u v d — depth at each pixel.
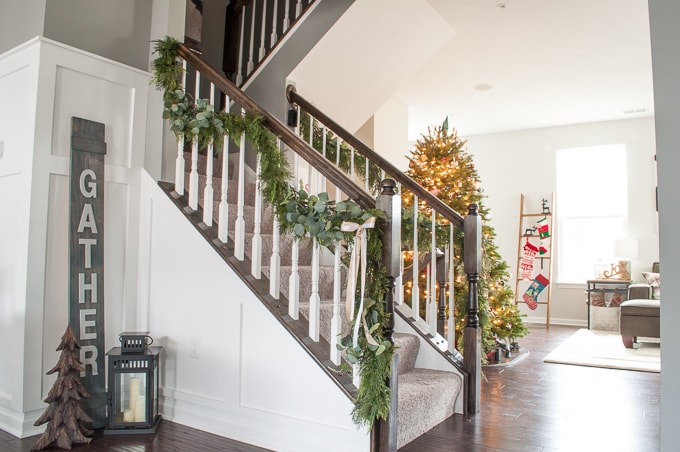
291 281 2.43
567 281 7.81
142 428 2.55
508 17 4.52
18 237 2.57
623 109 7.04
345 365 2.19
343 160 3.95
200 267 2.71
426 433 2.60
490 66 5.61
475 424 2.77
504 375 4.09
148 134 3.05
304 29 3.80
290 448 2.31
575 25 4.66
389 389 2.10
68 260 2.67
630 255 7.04
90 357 2.63
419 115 7.46
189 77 4.55
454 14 4.45
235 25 4.25
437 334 3.30
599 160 7.70
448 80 6.04
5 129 2.73
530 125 7.92
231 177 3.92
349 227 2.07
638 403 3.26
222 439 2.48
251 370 2.48
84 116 2.75
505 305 4.69
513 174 8.23
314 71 3.94
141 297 2.93
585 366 4.48
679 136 1.71
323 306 2.76
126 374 2.54
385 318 2.11
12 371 2.53
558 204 7.93
